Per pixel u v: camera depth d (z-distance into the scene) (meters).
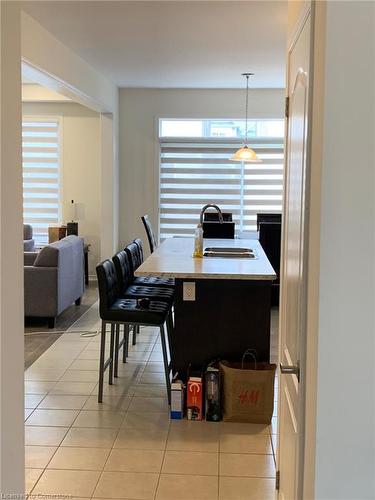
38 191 8.41
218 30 4.79
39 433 3.32
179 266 3.74
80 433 3.33
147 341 5.30
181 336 3.67
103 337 3.78
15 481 1.79
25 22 4.32
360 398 1.41
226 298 3.62
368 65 1.34
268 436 3.31
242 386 3.44
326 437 1.43
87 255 8.21
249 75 6.87
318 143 1.45
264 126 8.07
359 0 1.33
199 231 4.21
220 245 4.98
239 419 3.48
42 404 3.76
